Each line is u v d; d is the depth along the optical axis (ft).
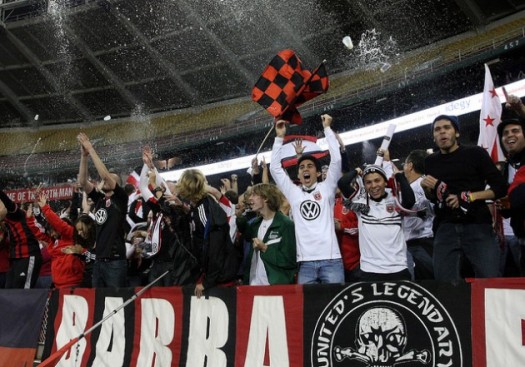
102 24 86.33
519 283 9.82
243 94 90.17
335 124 71.87
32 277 21.21
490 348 10.01
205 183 14.94
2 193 20.40
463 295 10.45
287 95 16.22
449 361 10.43
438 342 10.59
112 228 18.02
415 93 63.41
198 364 14.20
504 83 57.82
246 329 13.39
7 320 18.85
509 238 14.70
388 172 15.69
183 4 79.77
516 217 11.72
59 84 98.84
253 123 77.41
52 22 88.63
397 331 11.07
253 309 13.33
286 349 12.51
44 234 21.94
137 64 90.63
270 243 14.74
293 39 78.48
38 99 103.30
